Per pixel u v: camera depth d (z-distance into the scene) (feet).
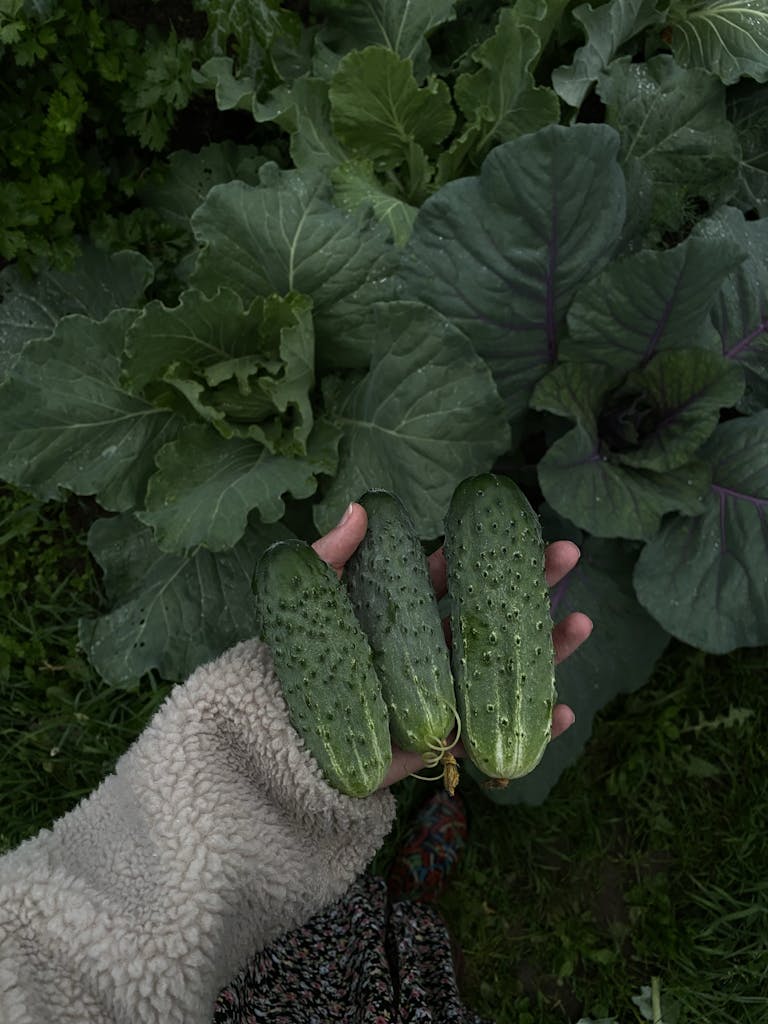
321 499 2.31
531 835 2.41
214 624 2.25
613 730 2.49
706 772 2.44
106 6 2.37
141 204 2.44
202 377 2.14
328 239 2.06
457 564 1.26
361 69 2.11
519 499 1.30
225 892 1.06
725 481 2.17
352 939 1.80
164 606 2.24
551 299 2.02
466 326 2.04
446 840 2.32
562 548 1.43
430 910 2.06
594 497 2.09
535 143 1.83
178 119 2.48
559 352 2.10
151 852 1.07
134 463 2.18
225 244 2.04
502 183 1.87
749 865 2.37
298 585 1.17
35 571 2.46
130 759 1.16
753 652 2.52
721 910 2.34
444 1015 1.83
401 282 2.00
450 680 1.22
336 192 2.15
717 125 2.18
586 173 1.86
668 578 2.14
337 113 2.21
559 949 2.34
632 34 2.27
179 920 1.02
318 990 1.72
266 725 1.15
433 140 2.29
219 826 1.08
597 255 1.98
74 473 2.12
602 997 2.30
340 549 1.28
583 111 2.44
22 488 2.08
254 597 1.22
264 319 2.04
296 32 2.28
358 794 1.14
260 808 1.14
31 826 2.31
